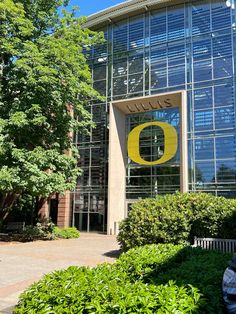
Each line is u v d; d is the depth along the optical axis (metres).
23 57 18.83
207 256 6.54
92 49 29.59
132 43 27.94
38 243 17.67
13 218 27.89
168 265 5.89
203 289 4.11
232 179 21.91
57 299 3.78
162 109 26.70
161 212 12.36
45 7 21.75
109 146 25.84
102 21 28.89
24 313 3.83
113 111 26.58
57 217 27.23
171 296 3.59
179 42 25.86
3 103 19.64
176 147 25.00
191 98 24.34
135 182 26.34
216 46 24.34
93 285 4.12
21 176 17.78
